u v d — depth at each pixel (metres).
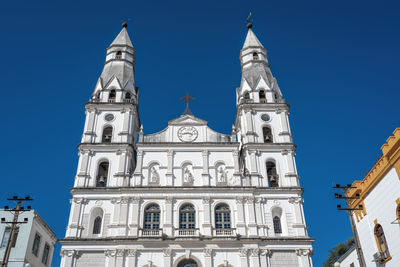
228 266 43.53
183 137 53.41
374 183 37.53
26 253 45.62
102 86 59.16
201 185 49.44
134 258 43.44
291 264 44.25
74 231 45.50
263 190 49.12
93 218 47.41
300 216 47.50
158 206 47.88
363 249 39.91
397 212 33.97
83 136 53.53
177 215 46.97
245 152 53.50
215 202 47.97
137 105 58.50
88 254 44.09
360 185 40.41
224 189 48.69
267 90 59.56
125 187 48.16
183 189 48.53
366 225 39.16
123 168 50.59
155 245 44.41
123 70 61.94
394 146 33.59
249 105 56.66
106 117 55.56
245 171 51.12
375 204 37.56
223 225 46.69
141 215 46.94
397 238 33.81
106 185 50.00
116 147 52.12
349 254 45.41
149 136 53.19
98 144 52.03
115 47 65.75
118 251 43.72
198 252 44.31
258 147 52.81
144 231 45.41
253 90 59.44
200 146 52.41
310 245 45.38
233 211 47.56
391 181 34.81
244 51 67.19
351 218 33.53
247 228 46.38
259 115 56.47
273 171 52.75
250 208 47.56
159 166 50.72
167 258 43.56
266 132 55.78
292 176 50.66
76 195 48.09
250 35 69.44
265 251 44.53
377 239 37.53
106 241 44.50
